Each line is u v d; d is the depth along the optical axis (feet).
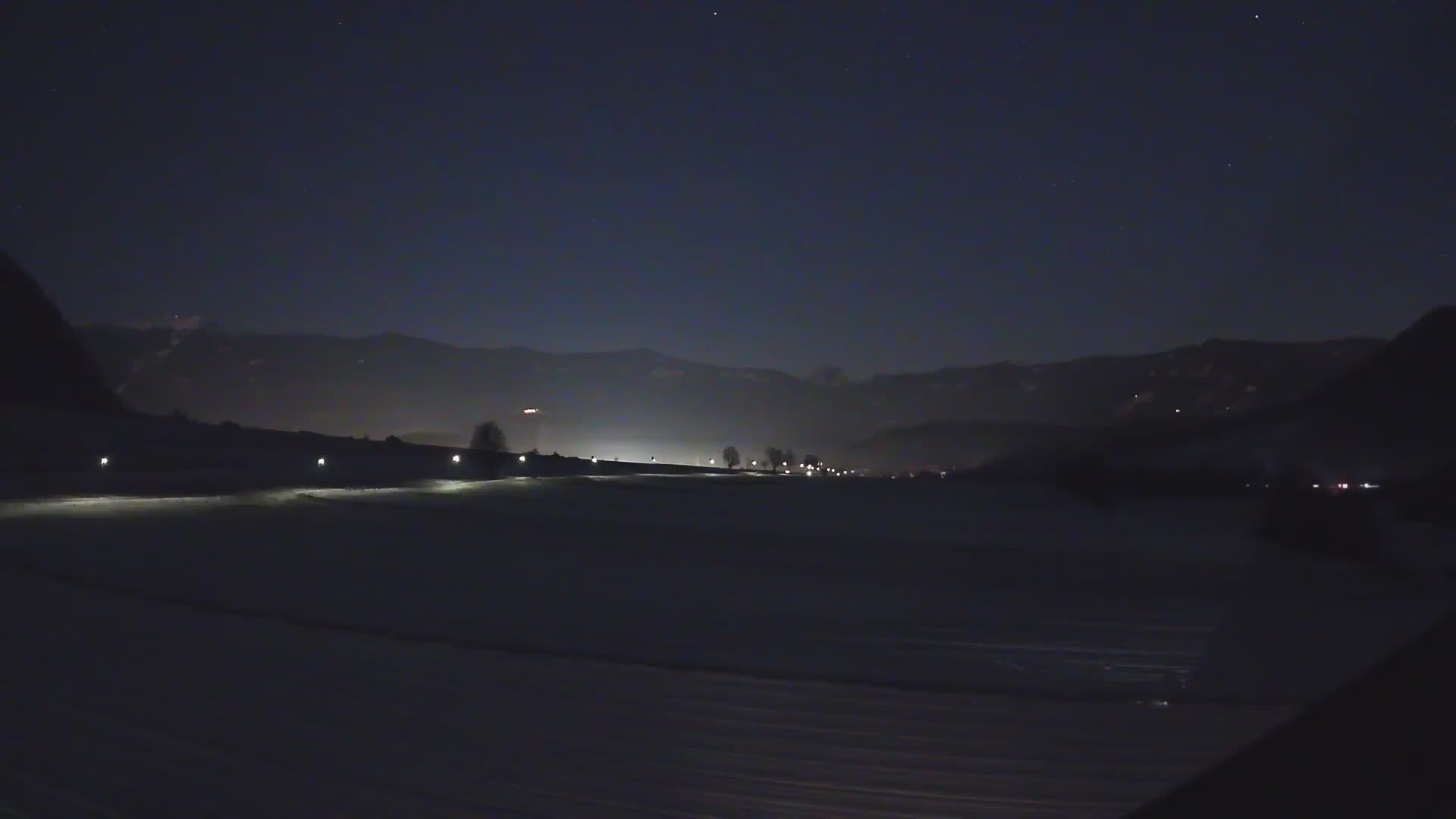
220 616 42.45
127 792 22.50
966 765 25.67
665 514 99.55
